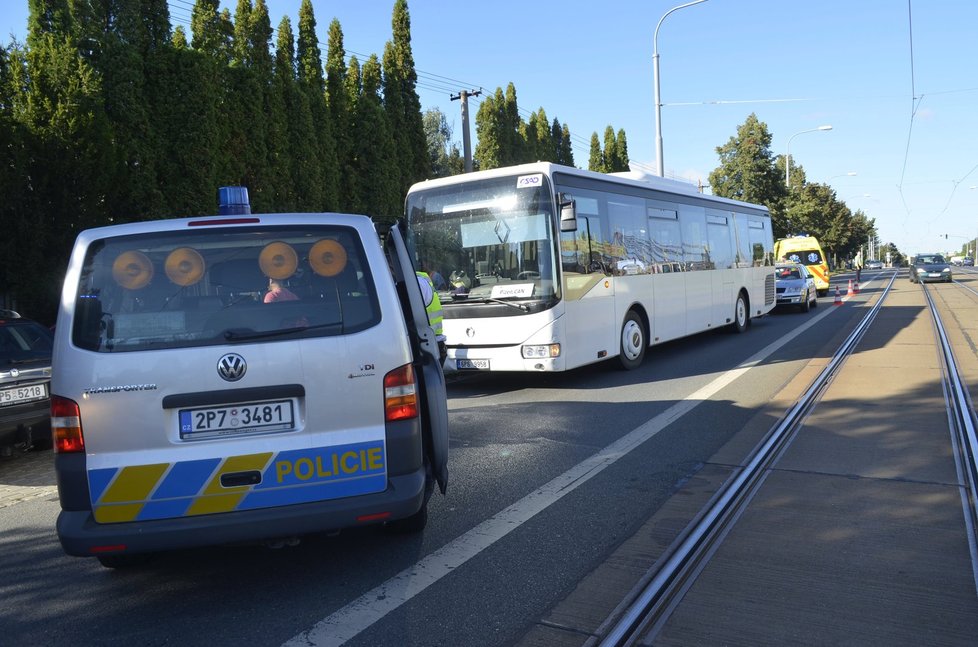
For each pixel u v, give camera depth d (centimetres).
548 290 937
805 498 509
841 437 671
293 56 2238
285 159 1961
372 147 2409
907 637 323
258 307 360
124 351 347
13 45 1371
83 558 454
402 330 379
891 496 507
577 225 993
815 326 1741
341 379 362
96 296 353
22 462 746
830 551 418
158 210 1514
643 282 1168
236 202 439
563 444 681
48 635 353
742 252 1669
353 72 2602
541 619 347
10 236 1211
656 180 1273
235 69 1847
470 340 976
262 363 353
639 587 376
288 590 390
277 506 356
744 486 538
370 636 337
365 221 385
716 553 420
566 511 496
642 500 514
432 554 430
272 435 356
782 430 696
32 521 540
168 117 1602
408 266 436
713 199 1507
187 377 347
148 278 356
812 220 5231
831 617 342
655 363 1214
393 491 368
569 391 973
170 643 339
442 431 430
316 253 371
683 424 744
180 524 346
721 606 356
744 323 1677
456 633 337
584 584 382
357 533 467
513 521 480
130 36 1620
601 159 4800
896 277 5625
